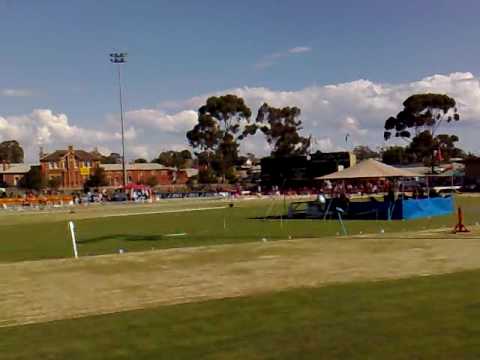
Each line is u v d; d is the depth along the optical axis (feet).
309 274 51.49
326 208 135.74
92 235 106.73
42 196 318.45
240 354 28.68
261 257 63.62
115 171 467.52
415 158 456.04
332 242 75.87
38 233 116.88
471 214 131.23
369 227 105.19
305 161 358.23
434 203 132.67
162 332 33.35
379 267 53.98
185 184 480.23
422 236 80.02
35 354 30.04
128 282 50.67
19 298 44.91
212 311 38.22
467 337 30.07
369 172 128.88
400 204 124.47
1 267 61.62
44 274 56.39
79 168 451.12
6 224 147.13
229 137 432.66
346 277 49.21
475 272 49.49
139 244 87.66
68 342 32.07
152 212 185.57
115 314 38.52
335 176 131.75
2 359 29.35
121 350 30.14
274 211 170.50
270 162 369.09
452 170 309.63
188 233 104.06
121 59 269.85
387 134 398.21
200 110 434.30
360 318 34.63
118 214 178.81
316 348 29.12
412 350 28.19
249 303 40.22
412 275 49.06
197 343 30.83
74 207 245.86
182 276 52.80
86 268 59.57
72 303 42.63
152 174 488.85
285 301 40.37
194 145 435.12
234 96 429.38
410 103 379.76
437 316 34.47
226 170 435.53
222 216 153.99
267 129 463.83
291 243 76.18
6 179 460.96
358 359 27.20
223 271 54.85
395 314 35.29
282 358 27.78
